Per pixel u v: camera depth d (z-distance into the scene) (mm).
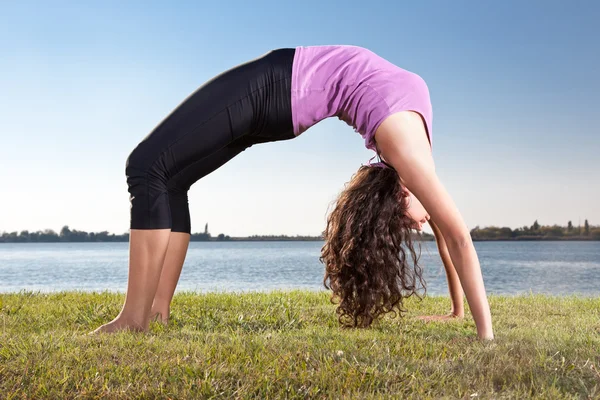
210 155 3111
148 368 2021
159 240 2939
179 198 3328
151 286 2980
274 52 2965
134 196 2926
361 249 2986
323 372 1923
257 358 2123
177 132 2838
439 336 2859
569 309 4621
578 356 2182
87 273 27234
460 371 1989
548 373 1954
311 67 2891
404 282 3084
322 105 2896
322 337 2717
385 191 2979
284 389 1800
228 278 22625
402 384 1837
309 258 55469
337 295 3170
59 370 1986
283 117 2900
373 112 2705
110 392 1785
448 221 2627
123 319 2961
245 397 1740
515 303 5070
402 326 3461
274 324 3547
